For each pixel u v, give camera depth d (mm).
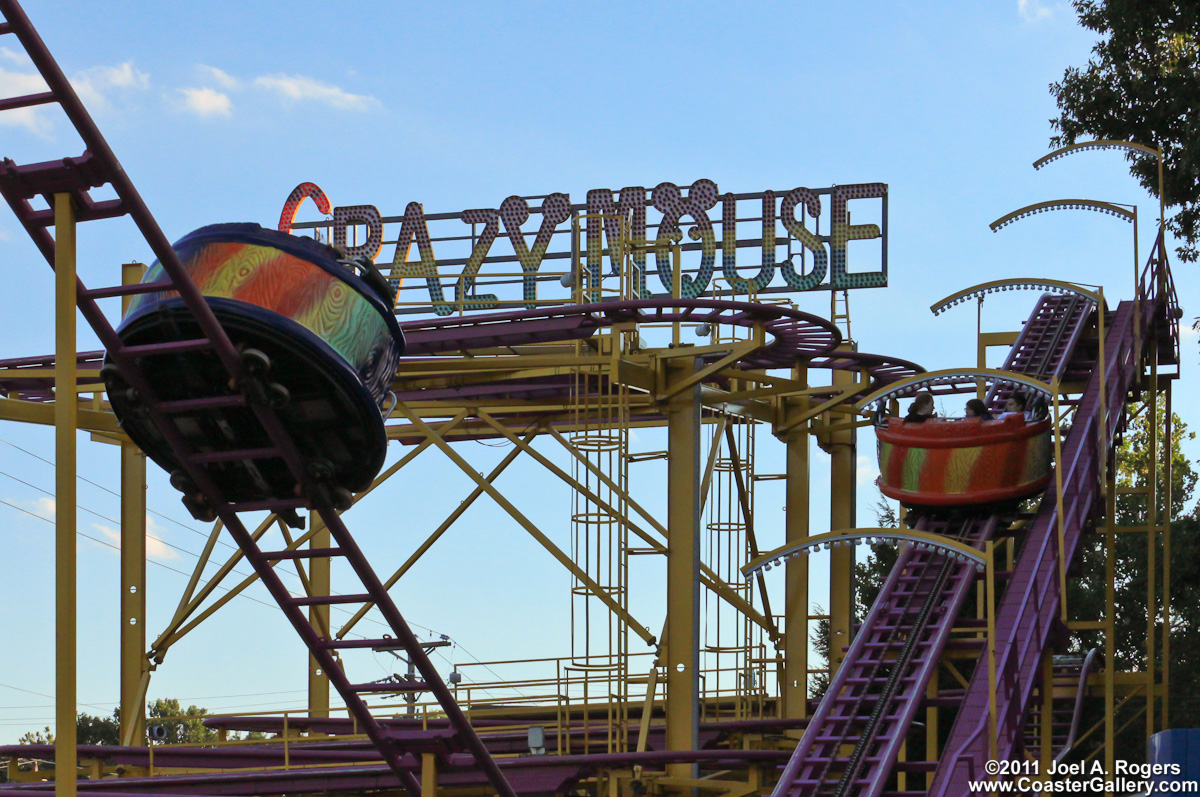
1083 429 29516
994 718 19688
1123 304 33188
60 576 13875
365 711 21906
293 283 16125
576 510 30875
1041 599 24500
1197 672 46188
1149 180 37344
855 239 37406
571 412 36531
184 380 16562
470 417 37188
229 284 16000
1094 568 51062
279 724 37719
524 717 35750
